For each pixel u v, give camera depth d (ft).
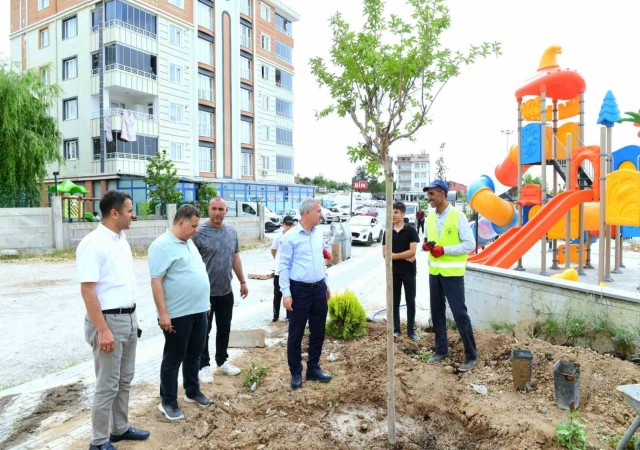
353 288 36.19
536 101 42.65
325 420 13.79
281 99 149.07
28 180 68.54
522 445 11.49
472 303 22.31
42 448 12.14
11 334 24.22
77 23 101.76
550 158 40.45
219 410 14.03
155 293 13.14
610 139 34.68
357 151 12.58
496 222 43.42
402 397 14.66
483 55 11.97
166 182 74.02
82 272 10.91
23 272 44.01
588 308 17.85
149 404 14.80
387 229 12.30
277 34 146.30
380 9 11.74
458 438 12.85
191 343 14.25
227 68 125.29
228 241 16.97
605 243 35.96
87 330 11.57
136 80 99.76
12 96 65.98
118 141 97.35
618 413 12.92
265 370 17.03
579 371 13.56
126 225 11.84
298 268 15.97
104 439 11.60
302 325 15.96
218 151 122.72
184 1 110.83
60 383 17.08
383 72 11.54
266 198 134.82
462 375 16.28
